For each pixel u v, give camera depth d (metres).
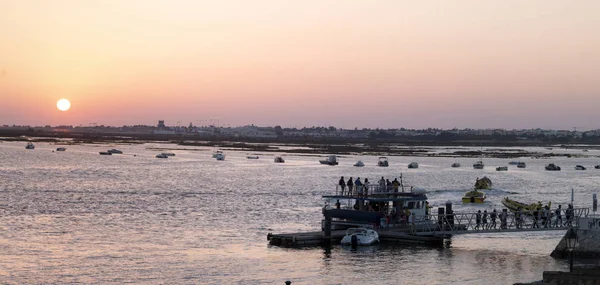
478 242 83.00
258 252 74.38
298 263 68.75
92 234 84.50
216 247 77.31
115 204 119.12
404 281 61.66
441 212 88.19
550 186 192.88
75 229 88.25
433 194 158.50
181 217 103.44
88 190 145.25
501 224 82.06
